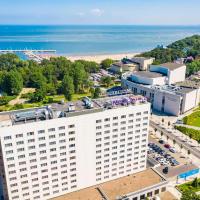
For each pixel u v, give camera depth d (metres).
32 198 136.12
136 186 150.25
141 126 155.12
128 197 142.12
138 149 160.12
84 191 146.12
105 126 142.88
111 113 142.12
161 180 155.62
